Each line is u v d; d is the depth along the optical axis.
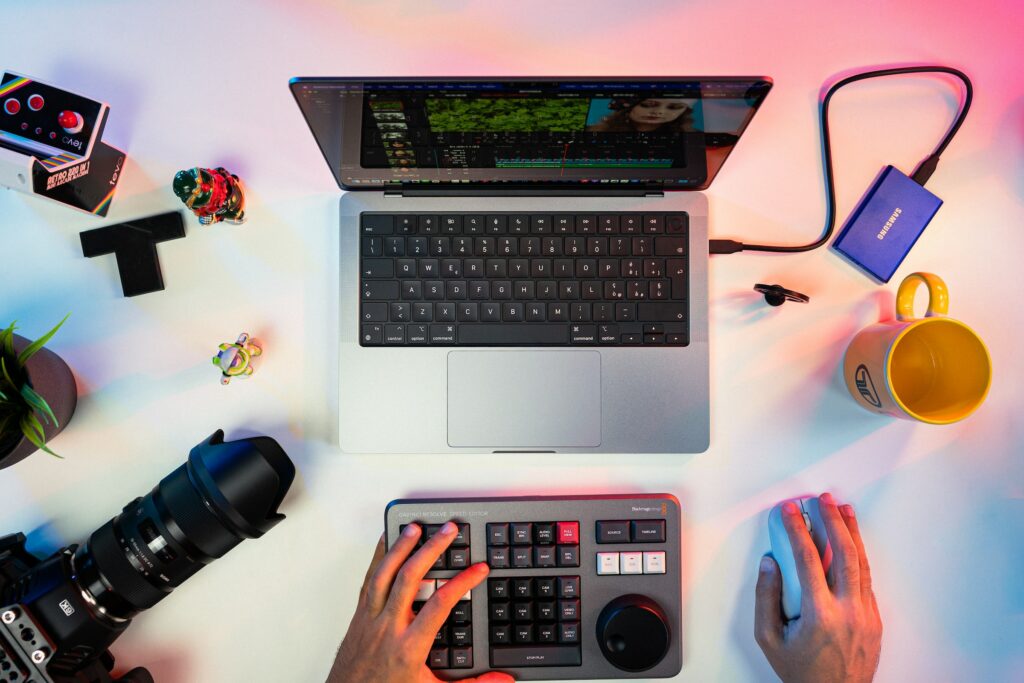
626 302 0.75
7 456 0.69
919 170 0.76
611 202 0.74
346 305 0.74
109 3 0.77
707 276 0.74
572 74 0.78
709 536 0.79
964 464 0.79
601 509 0.73
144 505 0.69
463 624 0.73
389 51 0.77
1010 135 0.79
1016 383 0.79
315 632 0.78
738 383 0.79
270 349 0.78
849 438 0.79
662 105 0.61
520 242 0.74
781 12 0.78
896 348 0.77
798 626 0.73
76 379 0.78
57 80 0.77
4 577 0.72
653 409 0.75
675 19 0.78
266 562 0.78
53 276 0.78
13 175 0.66
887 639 0.79
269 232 0.78
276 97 0.78
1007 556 0.79
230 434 0.78
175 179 0.67
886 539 0.79
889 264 0.77
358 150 0.68
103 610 0.70
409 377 0.75
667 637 0.72
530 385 0.75
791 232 0.79
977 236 0.79
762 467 0.79
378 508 0.78
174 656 0.78
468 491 0.79
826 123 0.77
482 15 0.77
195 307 0.78
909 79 0.78
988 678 0.79
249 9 0.77
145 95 0.77
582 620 0.73
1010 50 0.78
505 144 0.67
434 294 0.74
